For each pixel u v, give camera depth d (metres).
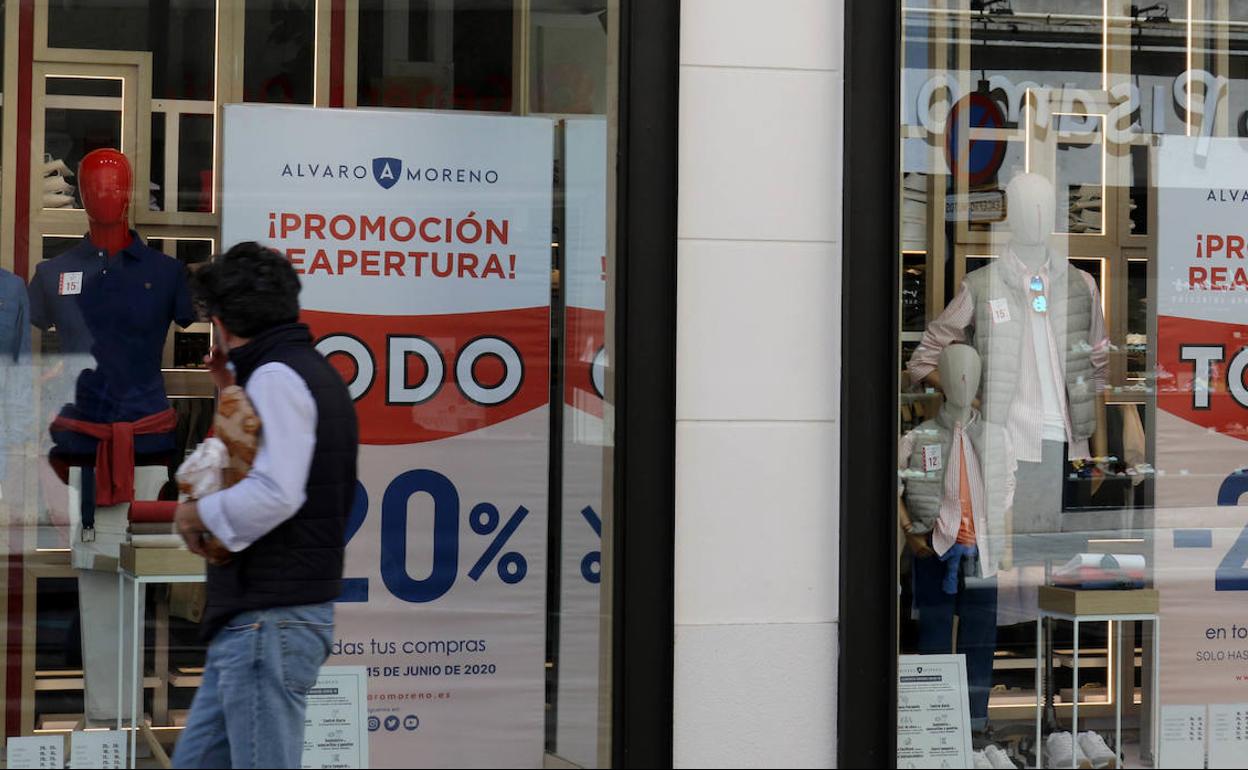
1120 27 6.11
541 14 5.68
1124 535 6.11
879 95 5.61
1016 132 6.00
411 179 5.71
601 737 5.59
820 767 5.61
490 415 5.71
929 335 5.89
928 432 5.89
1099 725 6.07
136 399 5.69
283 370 4.37
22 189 5.59
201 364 5.74
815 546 5.59
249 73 5.68
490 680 5.71
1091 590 6.06
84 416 5.66
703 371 5.51
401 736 5.67
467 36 5.72
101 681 5.64
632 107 5.48
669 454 5.51
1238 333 6.21
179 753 4.52
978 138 5.96
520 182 5.71
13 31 5.56
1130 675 6.12
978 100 5.95
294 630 4.38
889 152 5.61
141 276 5.67
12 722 5.57
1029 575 6.00
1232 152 6.20
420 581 5.68
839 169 5.61
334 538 4.45
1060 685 6.02
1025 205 6.00
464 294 5.71
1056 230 6.04
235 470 4.34
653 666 5.50
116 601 5.66
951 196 5.93
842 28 5.61
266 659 4.35
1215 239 6.20
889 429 5.61
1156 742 6.12
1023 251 6.01
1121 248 6.12
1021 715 5.98
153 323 5.70
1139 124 6.13
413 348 5.70
